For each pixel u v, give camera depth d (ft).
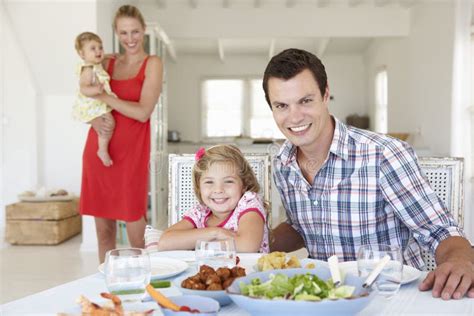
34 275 12.81
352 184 5.35
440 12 18.98
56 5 15.89
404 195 5.18
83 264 13.97
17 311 3.52
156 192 19.24
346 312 2.97
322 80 5.08
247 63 36.78
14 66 18.49
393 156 5.22
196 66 36.73
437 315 3.35
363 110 36.19
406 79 24.32
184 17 23.27
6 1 15.87
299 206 5.66
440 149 19.21
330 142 5.42
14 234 16.69
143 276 3.60
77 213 18.48
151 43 18.97
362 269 3.70
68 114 18.63
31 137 18.61
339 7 23.47
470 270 3.86
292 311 2.93
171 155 7.39
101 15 16.57
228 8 23.25
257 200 6.08
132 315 3.06
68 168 18.74
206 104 37.09
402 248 5.53
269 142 27.78
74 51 16.96
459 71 16.01
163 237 5.87
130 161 9.74
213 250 4.10
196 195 6.49
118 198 9.81
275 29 23.39
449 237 4.82
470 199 14.97
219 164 6.14
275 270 3.63
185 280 3.76
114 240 10.39
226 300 3.61
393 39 26.96
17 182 19.07
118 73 9.88
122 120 9.73
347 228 5.44
